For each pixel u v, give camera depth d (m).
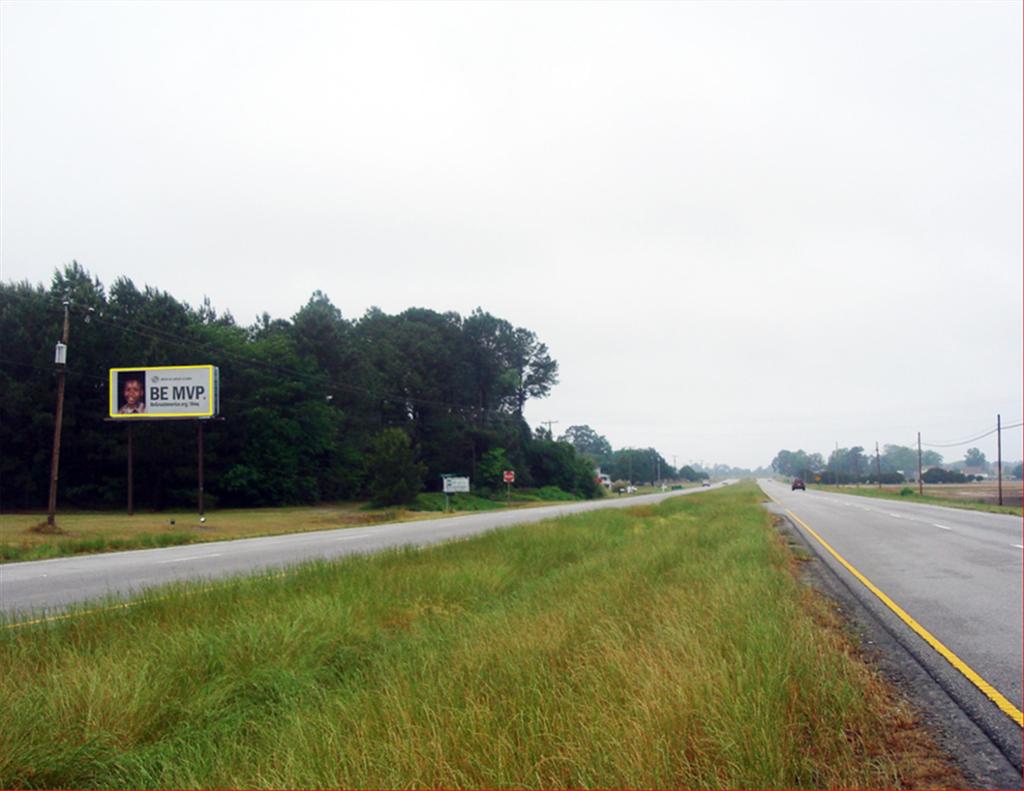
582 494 120.94
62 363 29.64
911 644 7.99
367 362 83.88
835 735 4.81
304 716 5.25
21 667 6.58
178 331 55.59
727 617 7.33
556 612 8.02
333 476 70.81
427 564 14.15
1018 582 12.73
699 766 4.16
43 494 51.41
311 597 9.64
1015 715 5.61
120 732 5.19
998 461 62.94
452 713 4.87
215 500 53.69
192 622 8.40
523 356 118.75
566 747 4.34
